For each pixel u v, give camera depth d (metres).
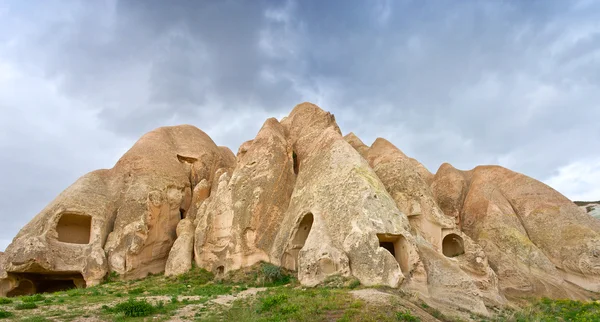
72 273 31.19
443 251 31.33
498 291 27.44
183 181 39.22
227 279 28.44
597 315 22.89
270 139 33.47
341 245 24.09
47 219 31.84
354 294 19.06
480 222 34.59
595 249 31.08
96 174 37.34
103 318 16.92
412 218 30.78
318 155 31.12
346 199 25.67
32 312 17.97
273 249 28.80
